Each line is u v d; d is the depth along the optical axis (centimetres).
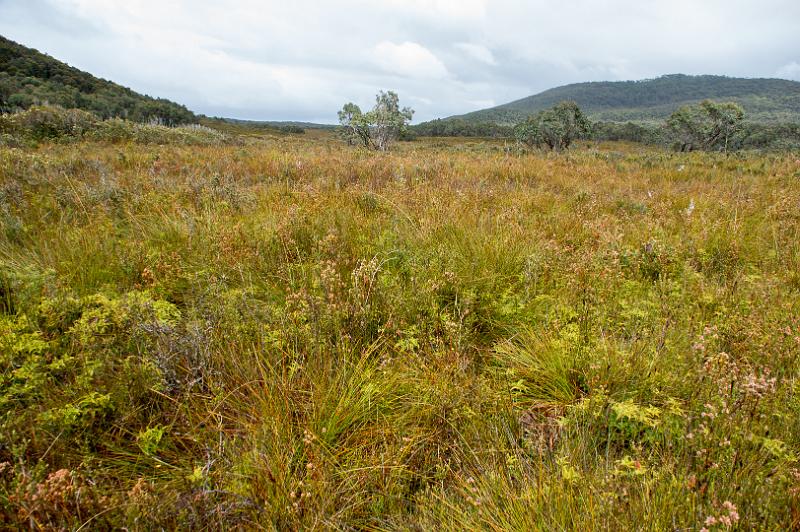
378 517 205
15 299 328
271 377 262
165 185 750
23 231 494
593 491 188
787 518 173
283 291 389
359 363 274
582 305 348
